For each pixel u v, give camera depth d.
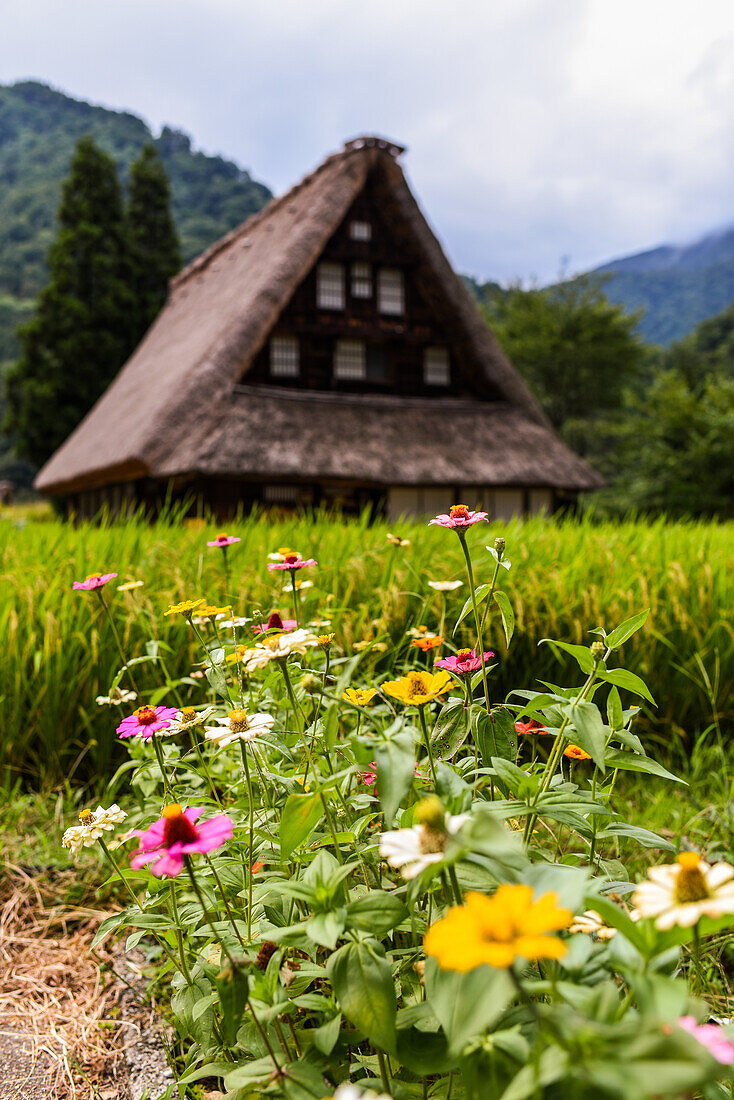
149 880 1.26
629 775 2.69
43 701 2.66
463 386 13.85
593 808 0.97
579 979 0.74
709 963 1.58
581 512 13.45
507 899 0.53
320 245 11.89
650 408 18.06
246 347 11.17
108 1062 1.47
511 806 0.98
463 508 1.26
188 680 1.92
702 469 16.25
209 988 1.13
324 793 1.15
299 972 0.97
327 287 12.76
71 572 2.96
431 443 11.98
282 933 0.84
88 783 2.65
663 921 0.59
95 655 2.61
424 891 0.84
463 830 0.70
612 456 25.91
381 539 3.38
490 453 12.24
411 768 0.86
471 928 0.52
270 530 3.76
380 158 12.48
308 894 0.85
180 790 1.69
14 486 44.12
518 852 0.66
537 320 25.30
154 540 3.46
